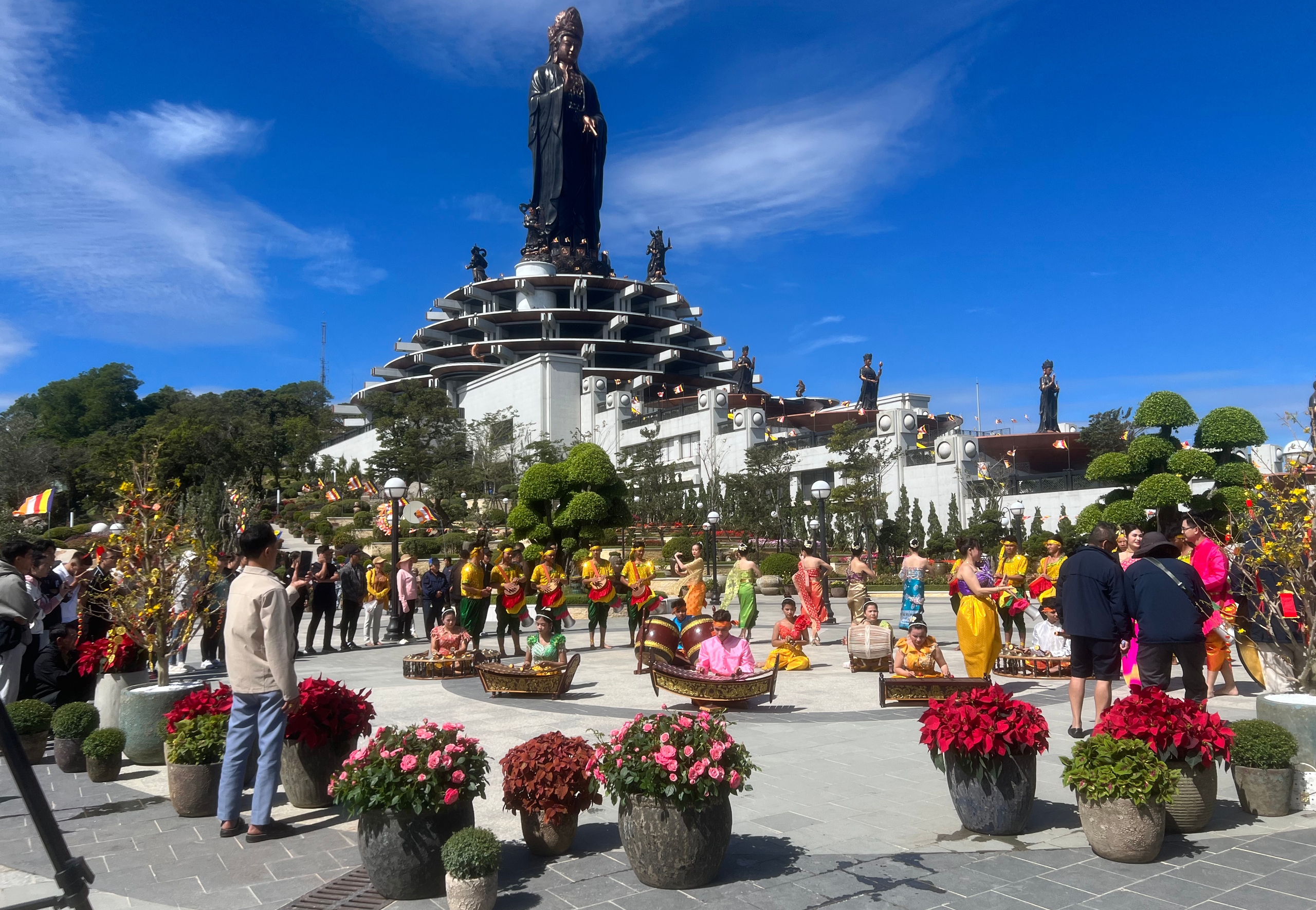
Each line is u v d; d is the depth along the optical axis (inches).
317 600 676.7
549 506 1142.3
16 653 350.6
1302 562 284.5
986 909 180.5
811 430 2763.3
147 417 4333.2
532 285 3612.2
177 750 260.5
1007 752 220.4
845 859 212.4
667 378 3457.2
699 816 194.2
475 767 202.5
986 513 1509.6
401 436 2824.8
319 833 244.8
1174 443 965.2
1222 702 381.1
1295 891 185.8
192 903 195.8
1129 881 193.8
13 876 217.0
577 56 3846.0
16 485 2618.1
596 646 697.6
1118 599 311.0
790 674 519.2
